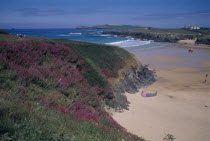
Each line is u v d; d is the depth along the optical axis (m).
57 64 14.67
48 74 12.27
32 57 13.48
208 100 22.59
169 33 146.38
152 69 39.91
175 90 26.67
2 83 8.89
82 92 13.28
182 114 18.42
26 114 6.44
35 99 9.12
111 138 8.40
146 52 67.00
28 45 14.60
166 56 59.19
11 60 11.57
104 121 11.15
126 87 24.28
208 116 18.08
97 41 99.19
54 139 5.57
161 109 19.45
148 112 18.38
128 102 20.22
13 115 6.01
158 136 14.12
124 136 9.80
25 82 9.92
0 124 5.10
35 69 11.71
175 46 92.94
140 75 30.48
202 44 103.62
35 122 6.09
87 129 8.00
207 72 38.47
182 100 22.50
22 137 4.93
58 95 10.84
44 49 15.48
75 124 7.91
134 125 15.27
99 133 8.26
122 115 16.59
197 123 16.61
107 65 25.47
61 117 7.90
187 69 41.44
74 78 14.24
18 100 7.87
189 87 28.33
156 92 24.69
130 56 33.53
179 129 15.41
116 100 18.55
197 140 13.82
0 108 6.06
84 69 17.77
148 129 14.99
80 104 11.38
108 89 18.16
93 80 17.33
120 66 27.62
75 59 17.55
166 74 36.53
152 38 132.12
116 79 23.72
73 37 124.38
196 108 20.08
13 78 9.73
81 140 6.51
